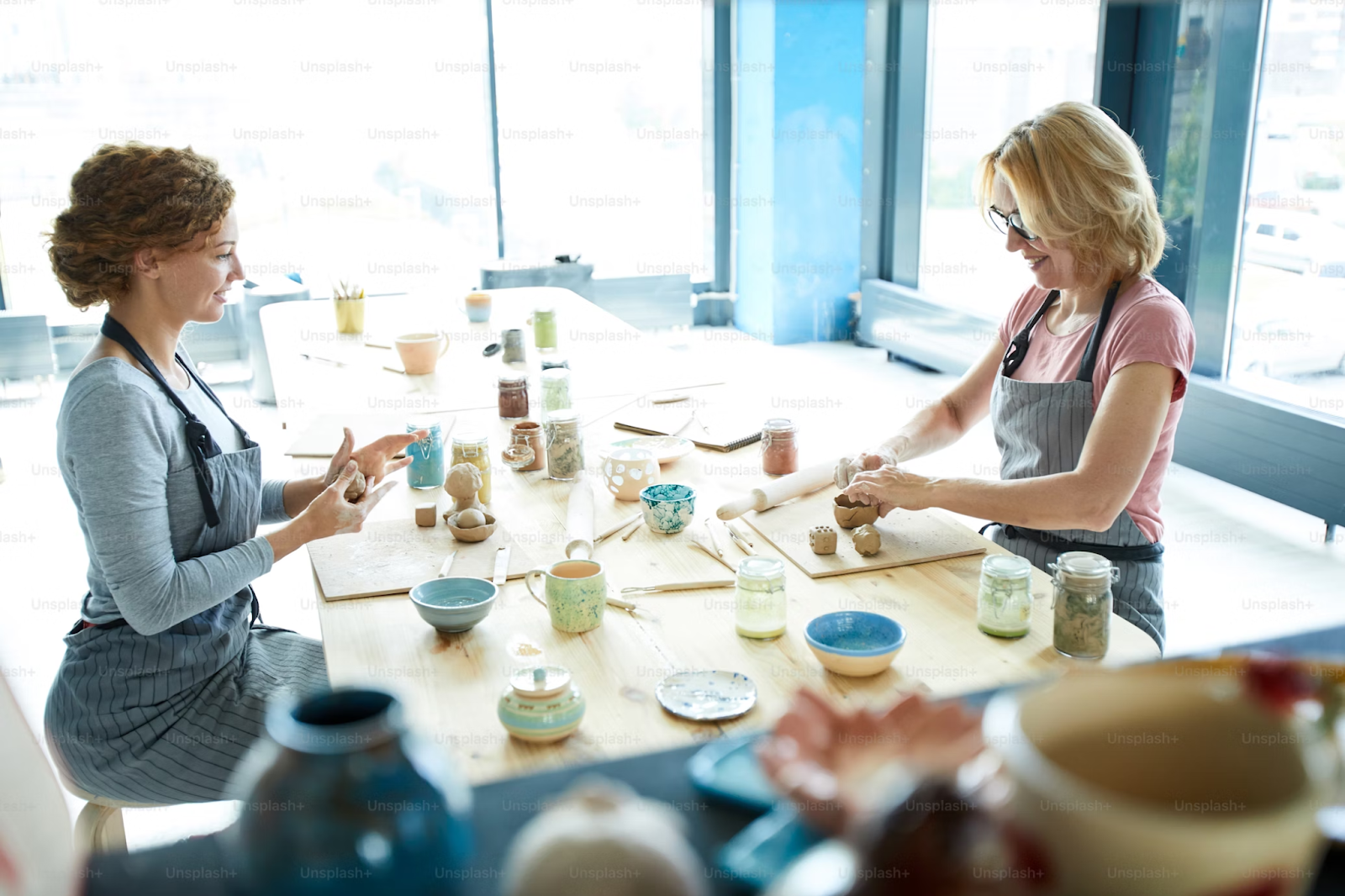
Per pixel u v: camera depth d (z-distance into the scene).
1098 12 4.76
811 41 6.54
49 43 5.83
